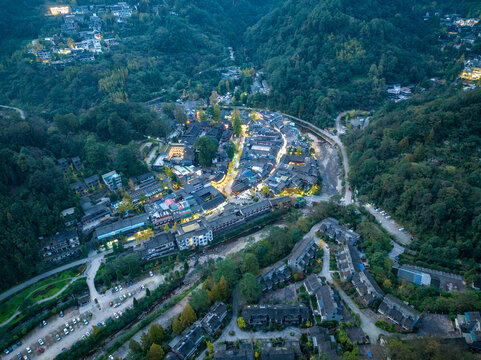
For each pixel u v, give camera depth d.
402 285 161.75
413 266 179.75
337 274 176.88
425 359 122.62
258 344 142.50
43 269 197.75
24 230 197.75
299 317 152.50
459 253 181.62
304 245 188.62
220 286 161.62
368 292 159.88
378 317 152.38
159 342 147.50
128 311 172.50
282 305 157.50
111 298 181.38
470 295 148.00
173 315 169.12
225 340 148.38
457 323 141.62
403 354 123.12
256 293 161.38
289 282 175.12
